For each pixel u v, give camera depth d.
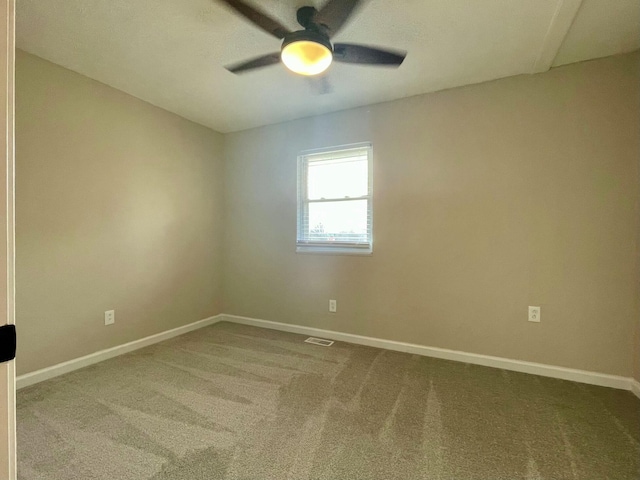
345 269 3.20
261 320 3.70
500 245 2.55
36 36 2.03
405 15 1.80
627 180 2.18
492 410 1.92
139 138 2.97
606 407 1.95
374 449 1.57
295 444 1.60
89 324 2.59
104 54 2.23
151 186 3.09
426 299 2.82
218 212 3.88
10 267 0.65
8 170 0.64
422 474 1.41
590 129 2.27
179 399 2.04
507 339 2.54
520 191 2.48
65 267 2.44
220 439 1.64
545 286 2.41
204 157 3.68
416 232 2.86
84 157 2.55
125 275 2.86
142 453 1.53
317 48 1.67
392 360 2.69
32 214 2.25
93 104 2.60
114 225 2.77
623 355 2.20
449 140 2.72
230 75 2.51
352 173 3.20
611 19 1.84
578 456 1.52
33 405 1.96
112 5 1.74
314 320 3.37
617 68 2.20
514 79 2.49
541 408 1.94
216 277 3.87
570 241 2.34
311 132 3.38
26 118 2.21
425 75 2.49
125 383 2.25
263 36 2.02
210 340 3.20
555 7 1.74
